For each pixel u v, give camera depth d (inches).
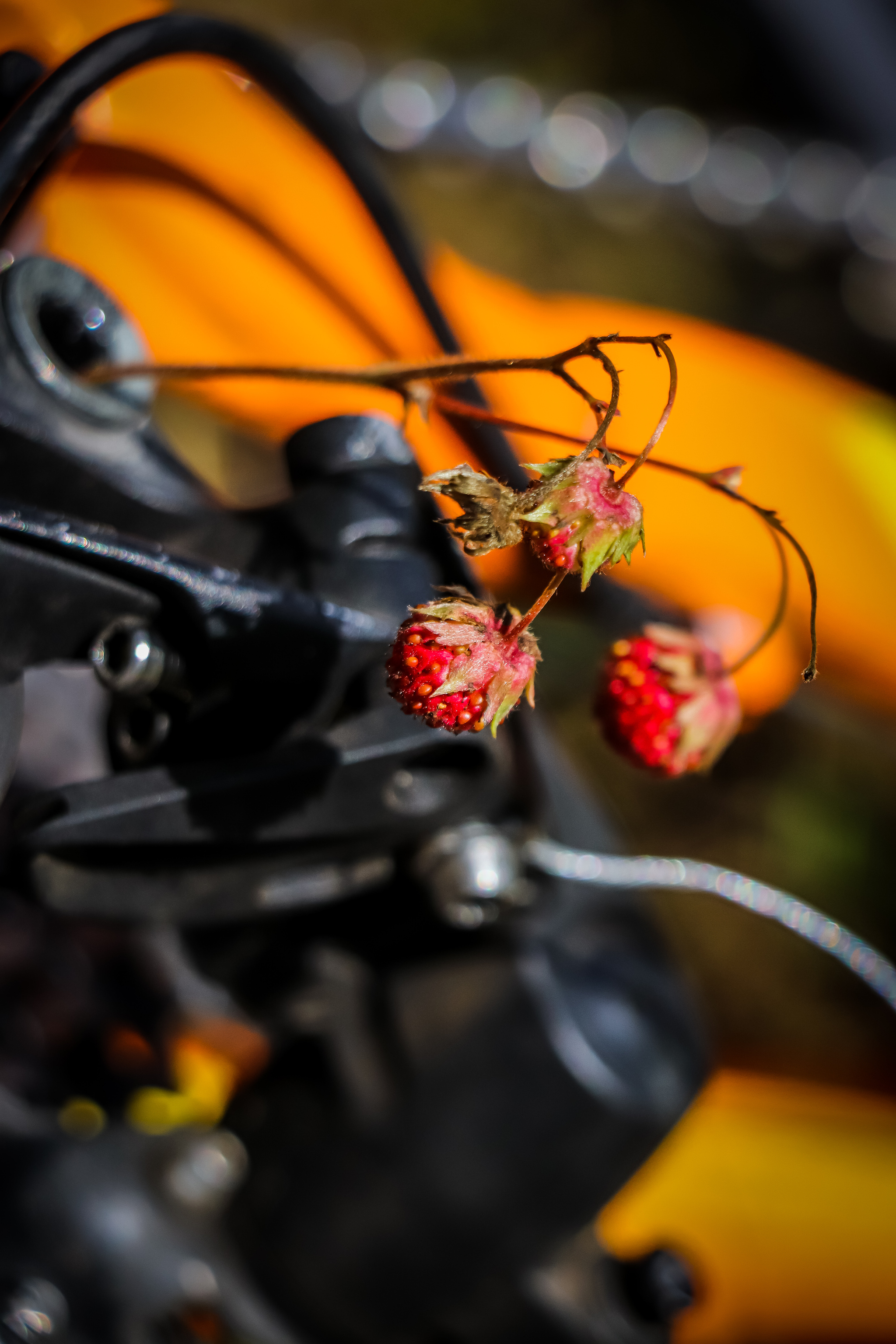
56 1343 10.0
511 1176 10.1
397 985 10.4
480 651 7.3
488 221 48.8
